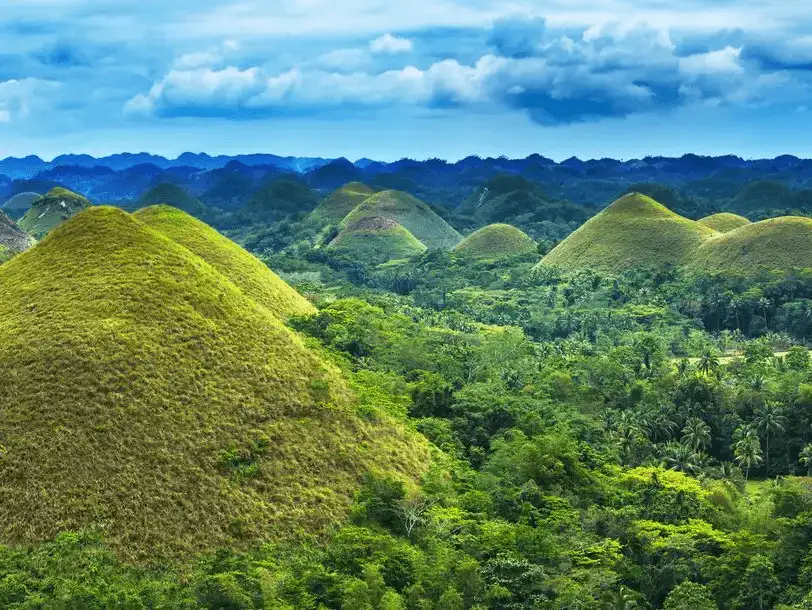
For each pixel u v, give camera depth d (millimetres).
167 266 105125
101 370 89125
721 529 93000
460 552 78438
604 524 89625
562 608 73750
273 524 82188
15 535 75938
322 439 92625
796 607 73562
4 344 92312
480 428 110750
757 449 125125
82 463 81312
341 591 70812
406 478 92125
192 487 82500
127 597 67750
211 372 94188
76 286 100250
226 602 69438
